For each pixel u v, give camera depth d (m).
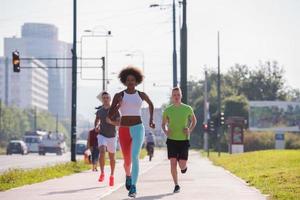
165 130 30.80
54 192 31.67
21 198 28.58
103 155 38.25
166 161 88.62
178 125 30.62
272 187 32.03
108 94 35.28
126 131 27.42
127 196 28.69
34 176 44.94
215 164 71.31
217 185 35.03
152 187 34.03
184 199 27.08
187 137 30.77
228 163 67.56
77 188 34.09
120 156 110.19
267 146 194.00
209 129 130.75
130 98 27.41
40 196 29.48
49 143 167.62
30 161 97.31
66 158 117.06
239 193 29.81
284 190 30.30
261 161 61.53
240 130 143.12
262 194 29.27
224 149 189.75
